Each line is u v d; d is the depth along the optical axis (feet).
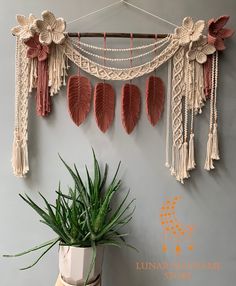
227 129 4.03
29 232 3.94
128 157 3.97
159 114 3.93
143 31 3.96
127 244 3.75
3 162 3.92
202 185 4.01
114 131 3.95
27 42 3.73
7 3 3.90
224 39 4.00
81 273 3.32
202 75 3.92
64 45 3.81
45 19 3.64
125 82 3.95
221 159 4.04
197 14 3.99
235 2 4.00
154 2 3.97
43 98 3.82
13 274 3.93
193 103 3.91
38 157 3.93
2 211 3.92
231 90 4.01
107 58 3.92
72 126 3.94
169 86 3.93
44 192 3.94
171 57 3.91
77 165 3.94
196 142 3.99
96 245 3.39
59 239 3.46
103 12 3.94
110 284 3.96
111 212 3.95
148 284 3.98
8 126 3.92
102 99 3.88
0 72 3.91
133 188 3.97
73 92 3.84
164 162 3.98
